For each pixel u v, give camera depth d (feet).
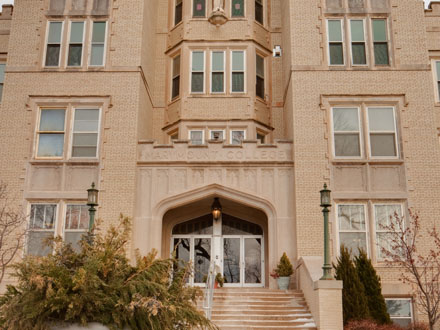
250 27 76.13
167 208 63.05
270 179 63.26
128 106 64.85
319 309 47.52
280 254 60.90
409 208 60.54
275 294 56.29
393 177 61.93
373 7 68.18
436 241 55.16
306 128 63.62
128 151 63.31
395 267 57.93
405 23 67.15
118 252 31.91
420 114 63.67
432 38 73.87
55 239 31.89
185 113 72.64
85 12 68.69
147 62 71.72
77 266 30.17
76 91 65.46
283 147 64.13
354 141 63.57
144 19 69.51
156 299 29.14
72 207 62.23
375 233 60.23
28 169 63.05
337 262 56.80
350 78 65.21
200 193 63.10
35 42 67.62
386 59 66.44
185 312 29.86
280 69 76.95
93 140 64.23
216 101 73.15
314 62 66.08
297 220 60.54
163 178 63.36
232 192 63.00
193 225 70.69
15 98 65.36
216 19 75.61
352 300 50.24
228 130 72.08
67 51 67.56
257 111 73.46
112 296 28.55
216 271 65.46
